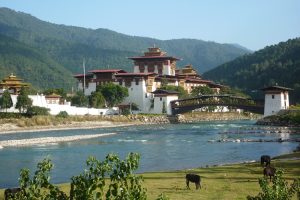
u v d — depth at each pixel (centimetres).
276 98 14825
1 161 5531
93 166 1184
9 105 14538
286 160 4797
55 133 11594
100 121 15875
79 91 19325
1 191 3209
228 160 5619
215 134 10581
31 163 5347
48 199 1183
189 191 2950
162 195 1316
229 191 2948
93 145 7875
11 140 8562
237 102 16625
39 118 13800
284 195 1591
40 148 7250
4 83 17525
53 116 14675
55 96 17625
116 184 1166
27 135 10769
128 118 17075
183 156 6156
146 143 8306
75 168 4909
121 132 11894
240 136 9631
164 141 8750
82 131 12538
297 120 12450
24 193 1209
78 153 6481
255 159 5638
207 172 3981
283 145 7406
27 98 14488
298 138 8669
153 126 15225
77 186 1159
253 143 7881
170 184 3262
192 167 4966
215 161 5544
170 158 5928
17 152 6606
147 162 5525
